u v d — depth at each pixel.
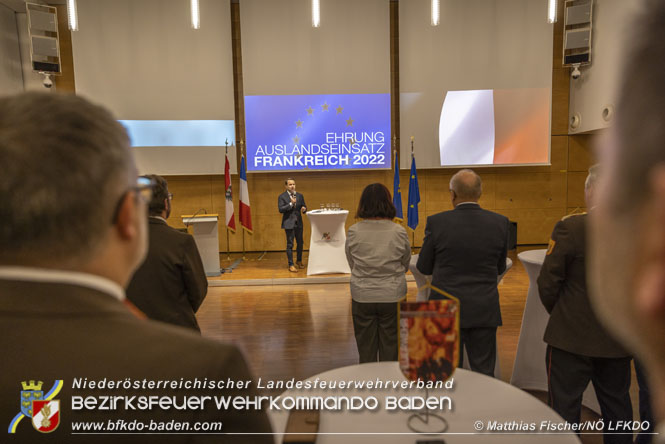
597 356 1.64
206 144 6.94
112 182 0.42
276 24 6.76
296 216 5.93
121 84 6.71
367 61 6.85
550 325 1.77
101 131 0.42
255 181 7.36
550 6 5.50
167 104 6.82
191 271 1.70
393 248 2.25
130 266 0.47
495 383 1.16
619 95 0.17
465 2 6.76
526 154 7.02
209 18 6.73
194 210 7.34
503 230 2.04
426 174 7.39
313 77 6.85
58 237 0.39
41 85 6.91
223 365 0.41
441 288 2.04
